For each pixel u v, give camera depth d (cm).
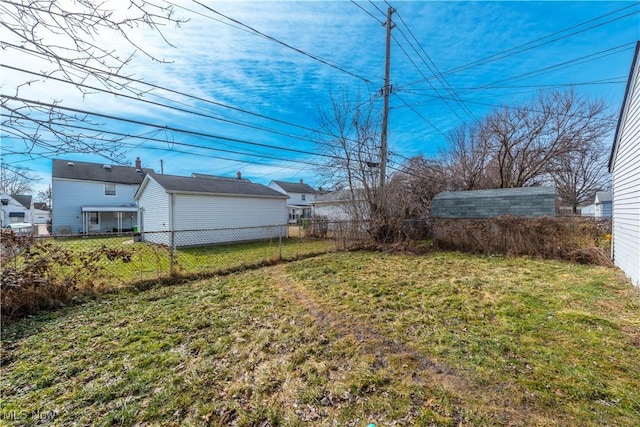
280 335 314
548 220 818
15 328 336
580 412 190
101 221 1973
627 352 266
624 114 581
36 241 449
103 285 481
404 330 324
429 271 627
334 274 606
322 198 2050
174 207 1142
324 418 191
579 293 449
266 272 633
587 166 2106
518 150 1360
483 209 1118
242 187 1456
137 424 188
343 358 266
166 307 406
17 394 217
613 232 704
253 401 209
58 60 225
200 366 254
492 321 344
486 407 196
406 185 1234
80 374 242
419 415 190
